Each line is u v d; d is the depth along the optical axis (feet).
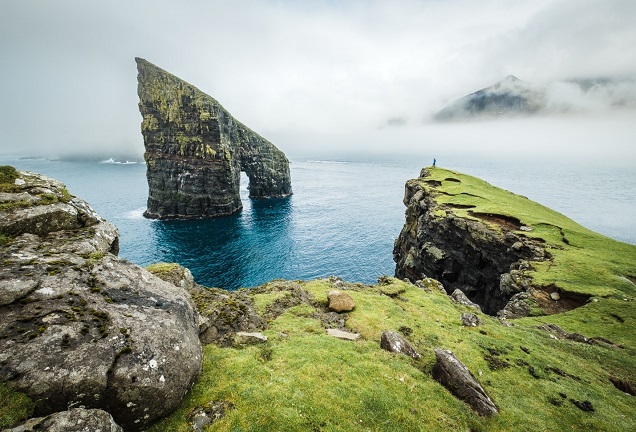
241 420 36.58
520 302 126.41
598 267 138.41
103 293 38.81
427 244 227.20
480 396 48.93
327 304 83.76
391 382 48.98
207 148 497.46
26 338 30.17
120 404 31.19
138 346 34.22
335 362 52.37
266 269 292.40
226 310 63.26
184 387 37.73
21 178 52.47
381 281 115.96
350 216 519.19
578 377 63.00
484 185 309.01
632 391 62.85
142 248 342.03
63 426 25.76
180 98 510.58
